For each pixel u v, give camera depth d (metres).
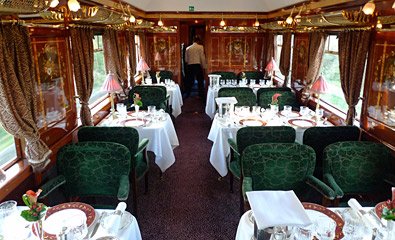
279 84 7.18
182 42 10.65
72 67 3.77
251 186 2.63
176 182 4.32
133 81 6.81
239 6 8.09
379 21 3.19
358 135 3.40
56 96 3.38
